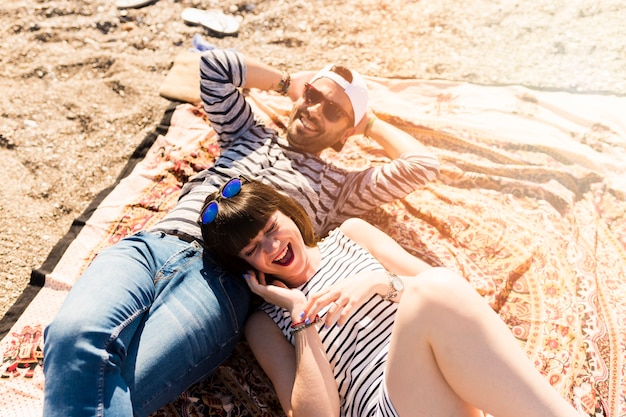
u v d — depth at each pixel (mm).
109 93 2832
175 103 2770
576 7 3115
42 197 2477
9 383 1923
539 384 1471
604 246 2236
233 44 3068
